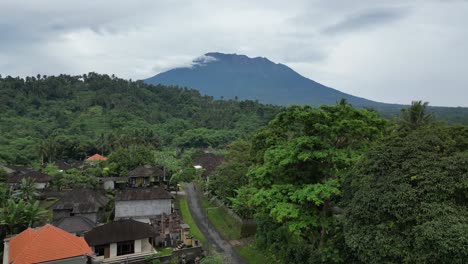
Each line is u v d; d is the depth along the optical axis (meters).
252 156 34.94
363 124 20.27
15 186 51.53
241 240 33.22
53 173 60.38
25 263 21.69
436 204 13.57
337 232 20.42
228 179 41.53
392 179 15.21
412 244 13.77
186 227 33.94
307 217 20.30
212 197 48.62
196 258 28.42
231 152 54.97
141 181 56.09
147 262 27.72
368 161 16.75
